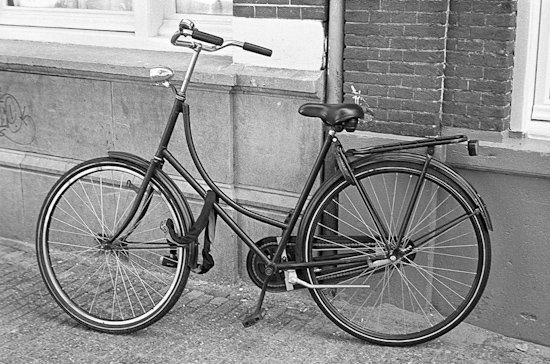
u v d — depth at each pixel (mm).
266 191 4402
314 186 4246
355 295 4273
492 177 3844
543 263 3812
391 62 3928
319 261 3871
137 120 4648
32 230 5199
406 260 3975
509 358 3811
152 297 4438
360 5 3941
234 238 4496
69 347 3914
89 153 4879
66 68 4711
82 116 4828
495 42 3695
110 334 4043
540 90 3760
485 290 3996
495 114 3775
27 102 4996
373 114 4039
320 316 4219
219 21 4742
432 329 3867
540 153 3654
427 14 3785
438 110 3891
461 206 3934
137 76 4508
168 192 3887
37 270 4828
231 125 4383
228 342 3953
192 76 4324
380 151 3744
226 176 4457
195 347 3908
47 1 5352
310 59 4156
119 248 4043
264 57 4277
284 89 4141
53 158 5016
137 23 4895
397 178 4016
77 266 4824
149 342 3961
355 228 4188
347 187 4113
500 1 3637
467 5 3723
